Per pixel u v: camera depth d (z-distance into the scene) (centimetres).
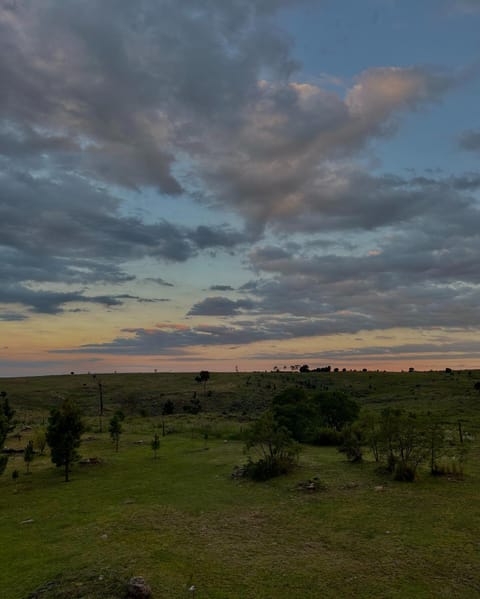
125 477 3291
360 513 2108
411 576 1404
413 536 1759
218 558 1605
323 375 18325
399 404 9875
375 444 3422
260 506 2328
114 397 13550
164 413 10069
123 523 2088
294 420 5181
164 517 2177
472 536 1731
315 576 1428
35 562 1633
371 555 1589
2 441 3297
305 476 3011
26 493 2933
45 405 12262
